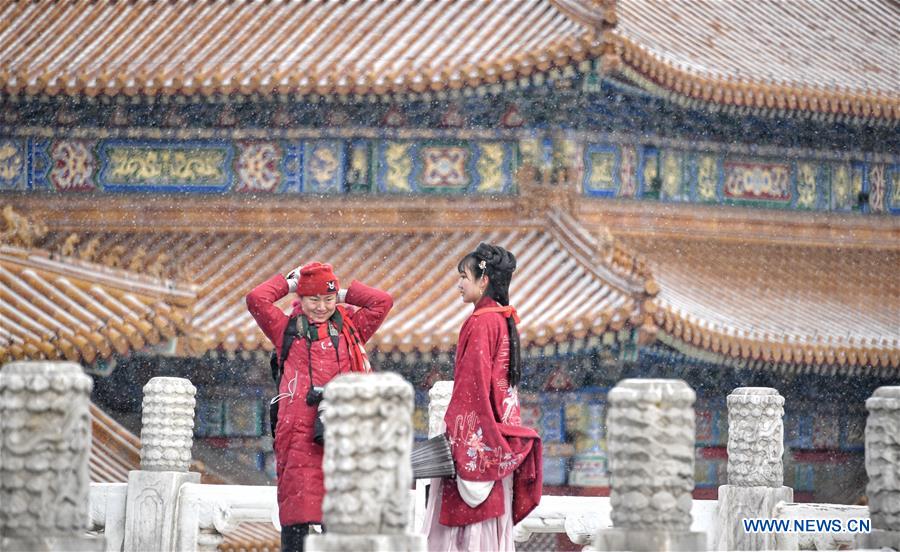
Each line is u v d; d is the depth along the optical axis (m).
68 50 63.69
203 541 27.16
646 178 61.69
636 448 16.48
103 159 64.00
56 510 15.88
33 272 46.41
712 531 26.97
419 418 58.25
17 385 15.85
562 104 58.12
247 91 59.28
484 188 59.56
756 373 62.22
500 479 20.98
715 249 63.69
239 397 60.53
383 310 23.31
